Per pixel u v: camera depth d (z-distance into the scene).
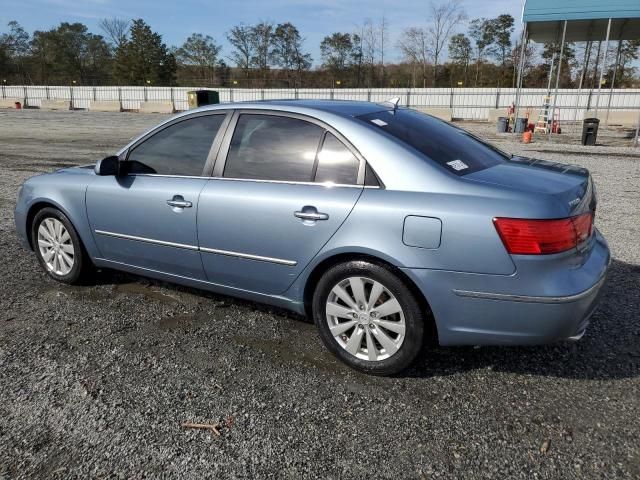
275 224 3.24
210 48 73.62
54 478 2.30
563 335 2.73
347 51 62.78
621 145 16.80
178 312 3.97
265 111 3.49
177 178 3.73
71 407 2.79
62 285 4.52
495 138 19.14
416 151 3.03
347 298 3.12
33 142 16.16
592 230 3.13
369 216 2.93
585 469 2.35
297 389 2.98
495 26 58.19
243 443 2.53
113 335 3.60
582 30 20.59
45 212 4.46
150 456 2.44
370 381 3.07
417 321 2.92
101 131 20.45
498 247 2.67
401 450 2.48
